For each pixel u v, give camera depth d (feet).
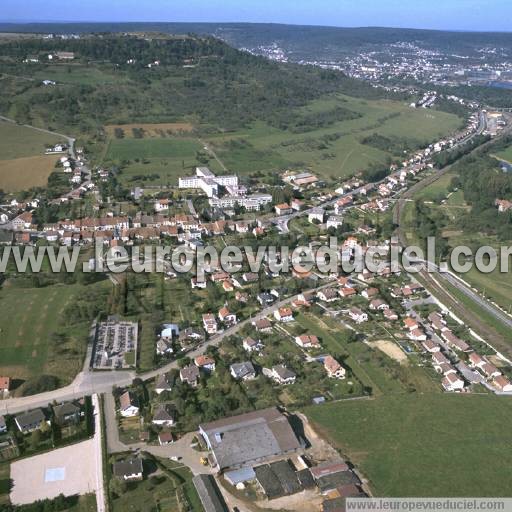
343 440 505.25
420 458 485.15
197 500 434.30
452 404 557.74
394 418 534.78
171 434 500.74
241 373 592.19
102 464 469.16
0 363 600.80
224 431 493.36
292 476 454.40
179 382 574.15
